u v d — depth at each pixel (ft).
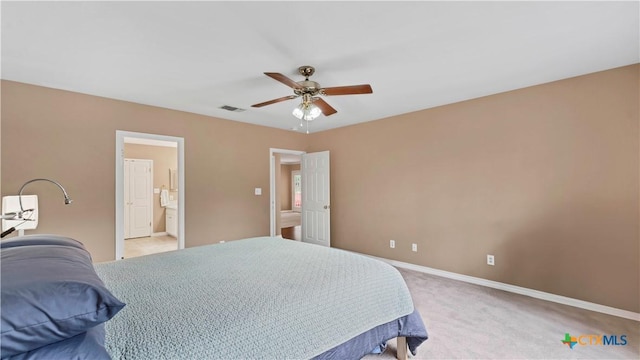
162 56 7.66
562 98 9.43
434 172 12.60
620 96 8.46
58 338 2.69
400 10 5.72
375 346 5.64
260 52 7.47
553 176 9.60
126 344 3.33
